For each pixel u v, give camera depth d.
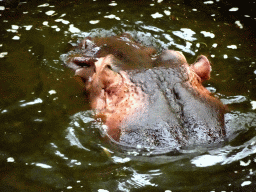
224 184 6.65
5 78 9.80
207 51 11.13
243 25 12.55
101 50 10.39
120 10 13.23
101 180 6.84
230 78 9.96
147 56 9.58
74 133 7.98
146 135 7.41
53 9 13.21
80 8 13.33
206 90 8.82
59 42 11.41
